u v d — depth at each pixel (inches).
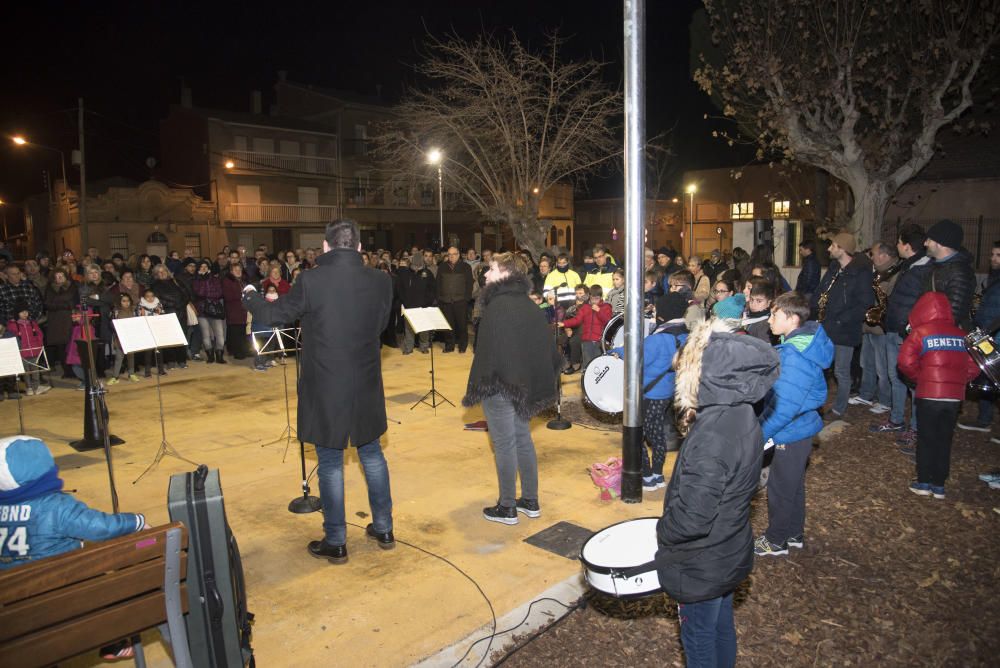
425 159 852.6
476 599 161.5
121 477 245.9
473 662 137.3
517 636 146.1
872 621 149.4
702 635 111.3
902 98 488.1
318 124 1594.5
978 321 283.4
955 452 258.1
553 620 151.9
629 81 195.6
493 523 202.8
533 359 189.8
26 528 111.8
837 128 501.4
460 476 242.5
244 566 178.1
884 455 254.1
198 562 111.0
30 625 93.1
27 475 111.3
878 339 307.3
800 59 488.4
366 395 173.3
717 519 103.4
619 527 127.7
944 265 249.8
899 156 540.1
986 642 141.3
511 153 788.6
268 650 142.1
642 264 205.0
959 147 623.8
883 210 496.4
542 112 780.6
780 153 621.0
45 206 1641.2
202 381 414.0
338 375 168.1
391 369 448.5
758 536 187.2
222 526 112.5
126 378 422.0
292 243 1534.2
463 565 177.8
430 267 590.6
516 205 827.4
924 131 472.7
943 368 206.7
